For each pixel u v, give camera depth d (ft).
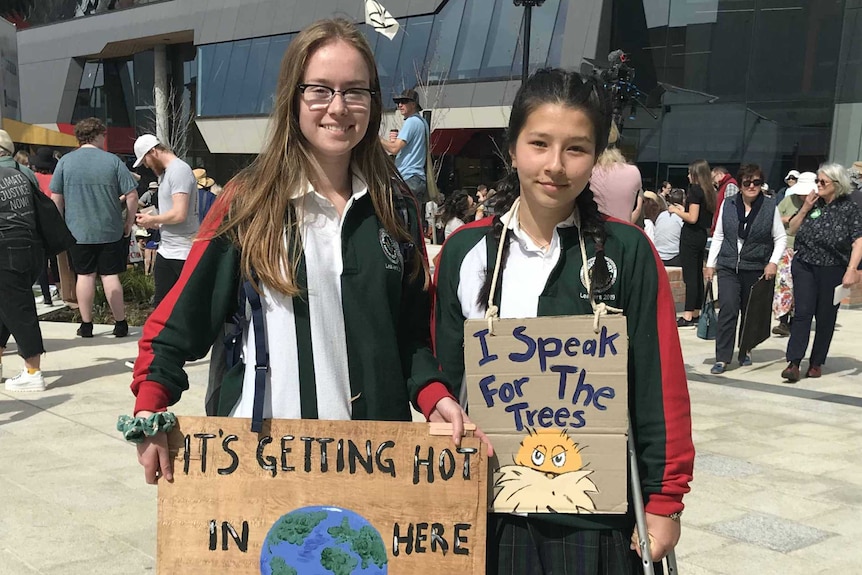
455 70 78.38
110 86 136.56
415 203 6.93
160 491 5.90
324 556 5.88
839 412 19.07
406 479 5.88
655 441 5.90
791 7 64.44
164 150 20.95
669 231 35.45
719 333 23.38
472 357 5.93
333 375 6.10
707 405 19.67
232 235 6.08
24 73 143.95
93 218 24.70
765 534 11.82
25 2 145.79
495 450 5.96
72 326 28.35
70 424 16.42
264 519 5.90
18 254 18.19
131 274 33.88
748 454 15.66
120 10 124.36
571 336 5.82
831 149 64.39
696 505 12.95
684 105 70.54
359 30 6.31
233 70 104.53
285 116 6.15
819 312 22.44
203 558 5.90
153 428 5.66
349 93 6.06
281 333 6.05
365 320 6.18
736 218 22.93
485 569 5.95
